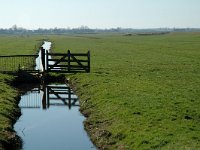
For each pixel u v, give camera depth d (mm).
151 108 22234
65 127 22344
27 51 76000
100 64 48719
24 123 23375
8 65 46938
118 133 18547
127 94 26688
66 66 40031
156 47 86625
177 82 32438
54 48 88000
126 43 112375
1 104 25250
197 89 28672
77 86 34000
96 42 122438
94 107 24984
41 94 33094
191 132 17547
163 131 17750
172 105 22891
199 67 44062
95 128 20891
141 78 35188
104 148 17984
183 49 77438
